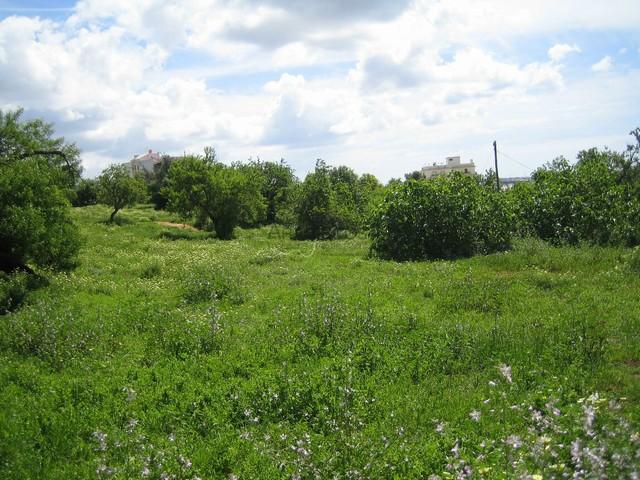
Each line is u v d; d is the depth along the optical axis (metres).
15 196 15.19
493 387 7.29
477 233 21.02
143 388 7.92
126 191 39.75
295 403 7.06
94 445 6.23
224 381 8.04
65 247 16.66
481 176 35.84
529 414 6.18
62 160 19.27
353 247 26.16
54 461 6.04
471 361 8.34
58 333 10.17
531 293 12.52
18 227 14.62
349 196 37.28
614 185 20.98
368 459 5.29
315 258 22.23
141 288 15.96
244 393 7.42
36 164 16.42
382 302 12.80
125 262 21.48
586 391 6.72
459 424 6.29
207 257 23.12
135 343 10.31
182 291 15.01
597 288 12.36
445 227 20.91
